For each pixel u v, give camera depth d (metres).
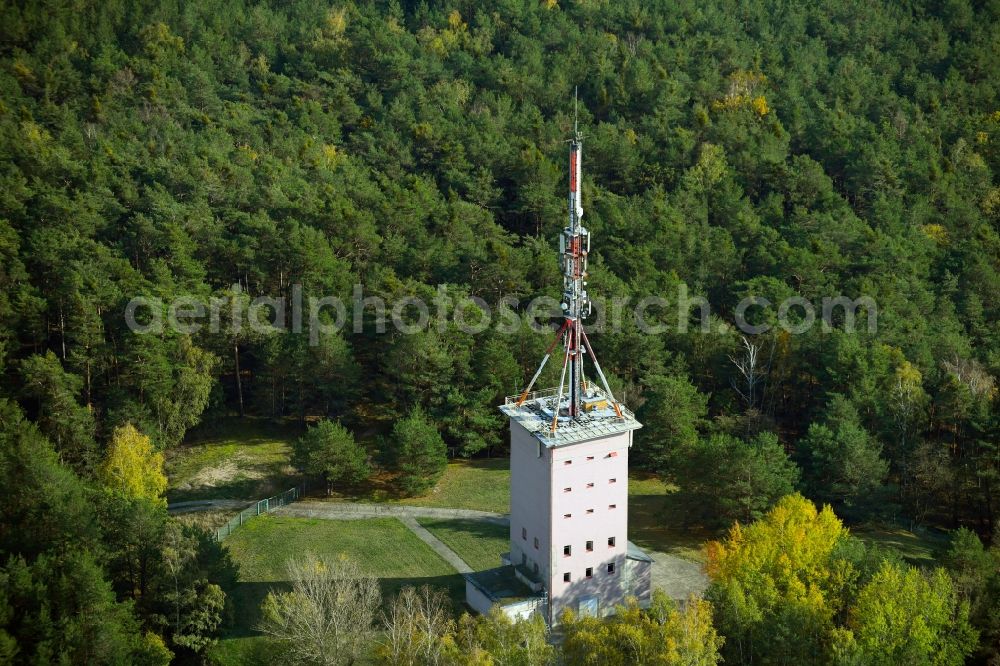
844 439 122.81
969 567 99.75
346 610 90.75
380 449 133.12
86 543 100.69
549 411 99.44
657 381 139.25
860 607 91.12
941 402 132.25
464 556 115.50
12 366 142.12
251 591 109.06
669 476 129.25
